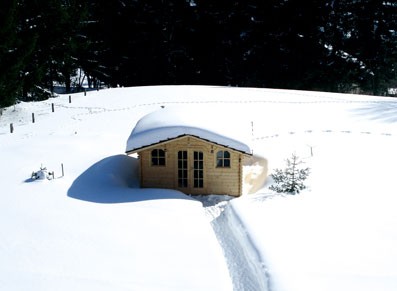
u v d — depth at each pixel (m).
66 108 30.77
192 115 16.62
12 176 16.62
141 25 50.91
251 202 13.70
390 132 22.84
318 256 9.86
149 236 11.52
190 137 15.33
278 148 20.17
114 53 51.84
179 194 14.89
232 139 15.30
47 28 41.91
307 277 8.98
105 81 54.88
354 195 14.01
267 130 23.58
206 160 15.57
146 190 15.22
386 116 26.39
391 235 10.86
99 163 17.69
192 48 51.47
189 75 52.22
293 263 9.55
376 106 29.39
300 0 47.75
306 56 49.22
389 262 9.54
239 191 15.58
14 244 11.04
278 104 29.97
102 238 11.38
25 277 9.44
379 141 21.05
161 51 51.16
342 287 8.60
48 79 48.06
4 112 29.88
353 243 10.48
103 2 50.44
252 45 50.50
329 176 16.08
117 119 26.75
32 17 40.81
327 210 12.70
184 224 12.32
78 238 11.38
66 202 14.01
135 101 31.48
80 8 45.62
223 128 16.09
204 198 15.47
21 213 13.08
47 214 12.99
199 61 51.69
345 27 51.09
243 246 10.93
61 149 20.08
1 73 31.75
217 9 49.50
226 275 9.80
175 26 51.00
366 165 17.31
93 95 34.81
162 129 15.52
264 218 12.16
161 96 32.75
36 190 15.12
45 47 42.12
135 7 50.16
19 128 26.11
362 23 50.16
